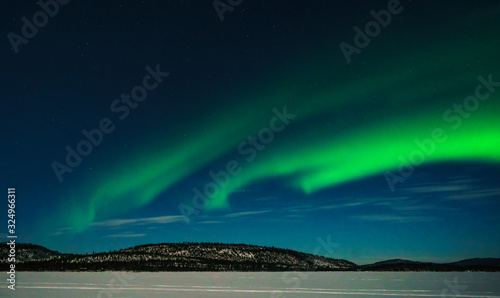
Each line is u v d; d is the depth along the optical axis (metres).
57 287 36.66
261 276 61.09
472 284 38.12
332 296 28.02
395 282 42.44
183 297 27.92
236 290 33.06
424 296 27.38
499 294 28.36
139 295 29.38
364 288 34.38
